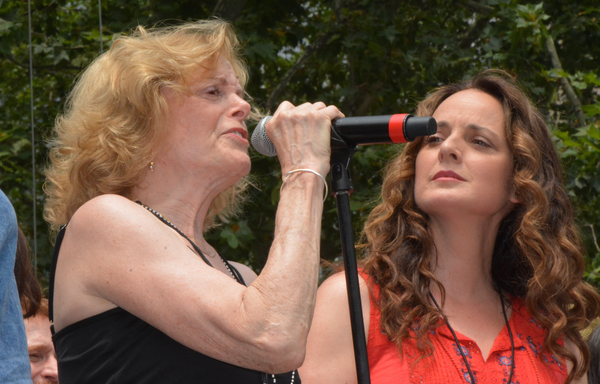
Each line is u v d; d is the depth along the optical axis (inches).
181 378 87.4
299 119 98.0
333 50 381.7
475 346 117.3
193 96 102.7
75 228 91.7
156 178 103.1
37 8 367.6
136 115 100.3
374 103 415.5
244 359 85.0
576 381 124.8
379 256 126.1
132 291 86.4
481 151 125.9
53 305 94.6
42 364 162.6
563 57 387.5
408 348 115.6
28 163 384.8
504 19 362.9
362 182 375.6
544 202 126.1
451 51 393.7
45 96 404.5
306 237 89.9
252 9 371.9
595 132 280.2
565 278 126.3
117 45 107.1
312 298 87.4
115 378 87.3
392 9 378.6
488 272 131.6
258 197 377.7
